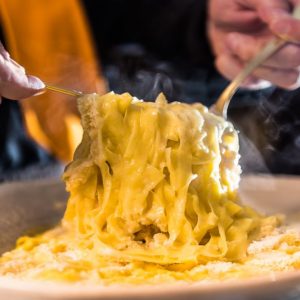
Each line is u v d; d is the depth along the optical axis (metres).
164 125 0.55
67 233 0.63
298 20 0.68
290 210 0.68
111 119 0.55
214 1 0.84
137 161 0.54
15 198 0.70
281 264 0.50
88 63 0.96
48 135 0.94
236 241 0.55
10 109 0.97
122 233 0.55
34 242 0.61
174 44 1.08
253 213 0.60
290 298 0.44
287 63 0.72
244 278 0.44
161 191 0.55
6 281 0.43
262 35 0.79
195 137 0.55
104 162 0.54
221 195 0.57
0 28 0.95
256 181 0.75
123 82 0.95
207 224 0.55
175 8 1.08
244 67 0.73
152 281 0.47
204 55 1.01
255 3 0.74
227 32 0.84
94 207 0.57
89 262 0.53
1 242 0.63
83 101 0.55
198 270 0.51
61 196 0.72
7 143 0.96
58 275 0.48
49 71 0.95
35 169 0.95
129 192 0.54
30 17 0.95
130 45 1.06
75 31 0.96
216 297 0.41
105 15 1.08
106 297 0.40
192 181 0.56
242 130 0.89
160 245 0.54
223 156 0.58
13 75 0.51
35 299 0.41
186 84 0.97
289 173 0.91
